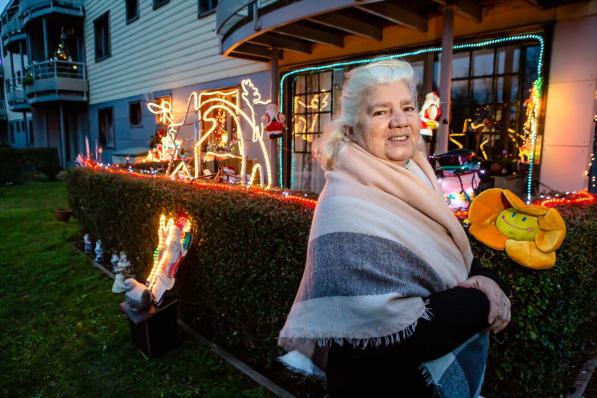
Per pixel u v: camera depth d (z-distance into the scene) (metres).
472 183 2.86
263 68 7.45
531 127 4.40
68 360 3.11
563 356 2.04
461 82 5.02
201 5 8.85
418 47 5.13
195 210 3.17
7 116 27.67
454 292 1.08
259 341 2.82
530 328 1.81
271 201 2.85
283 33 5.26
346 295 1.01
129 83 12.33
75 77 16.33
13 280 4.78
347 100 1.26
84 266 5.17
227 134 8.27
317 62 6.40
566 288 1.92
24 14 16.83
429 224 1.18
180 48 9.67
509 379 1.92
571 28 4.03
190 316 3.53
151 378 2.83
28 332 3.55
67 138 18.56
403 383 1.06
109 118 14.73
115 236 4.80
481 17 4.52
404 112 1.22
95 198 5.23
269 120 5.25
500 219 1.83
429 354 1.00
